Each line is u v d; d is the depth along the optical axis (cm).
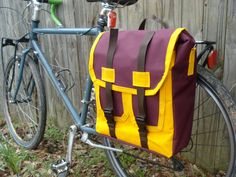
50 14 219
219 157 182
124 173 182
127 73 133
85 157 208
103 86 143
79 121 176
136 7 185
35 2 199
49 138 238
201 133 184
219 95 139
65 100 189
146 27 185
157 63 126
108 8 159
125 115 139
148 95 130
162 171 188
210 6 161
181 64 125
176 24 174
